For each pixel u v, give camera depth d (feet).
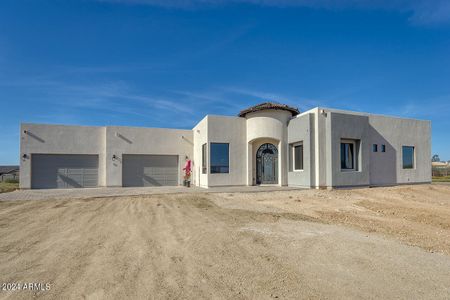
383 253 18.84
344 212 36.24
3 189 68.49
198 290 13.44
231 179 67.26
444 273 15.53
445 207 41.75
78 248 20.03
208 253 18.93
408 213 36.01
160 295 12.88
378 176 69.05
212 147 66.18
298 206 39.78
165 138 80.12
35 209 36.81
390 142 71.82
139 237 23.02
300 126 63.00
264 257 18.13
